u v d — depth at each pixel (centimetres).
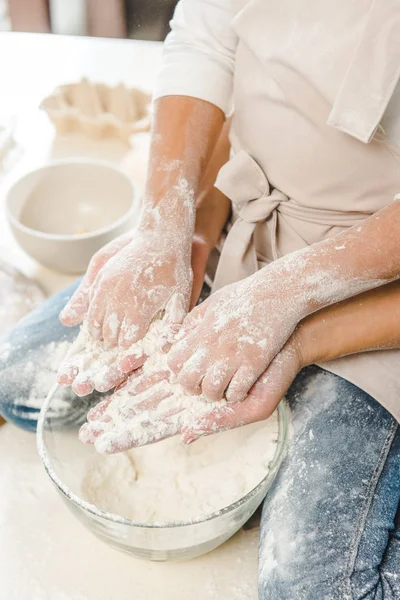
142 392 88
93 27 194
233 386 81
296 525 86
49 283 145
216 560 100
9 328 129
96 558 100
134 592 96
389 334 89
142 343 89
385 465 90
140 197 146
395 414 93
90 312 91
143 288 90
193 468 98
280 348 84
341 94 84
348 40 86
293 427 97
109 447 84
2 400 109
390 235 81
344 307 89
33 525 104
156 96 109
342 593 80
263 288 83
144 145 174
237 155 103
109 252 101
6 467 113
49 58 204
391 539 87
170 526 79
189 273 96
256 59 99
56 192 152
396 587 81
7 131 172
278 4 91
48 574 98
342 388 97
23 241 134
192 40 108
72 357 93
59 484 83
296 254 85
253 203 104
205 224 112
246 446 96
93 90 173
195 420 84
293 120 96
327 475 89
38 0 194
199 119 106
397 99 86
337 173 95
